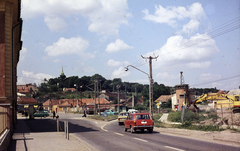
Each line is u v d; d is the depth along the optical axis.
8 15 18.11
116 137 17.28
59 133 20.27
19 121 39.72
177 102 72.31
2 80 17.17
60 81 158.88
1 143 9.12
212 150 10.68
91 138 17.00
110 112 65.88
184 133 18.20
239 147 11.45
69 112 92.69
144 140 14.98
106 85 163.62
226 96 39.25
